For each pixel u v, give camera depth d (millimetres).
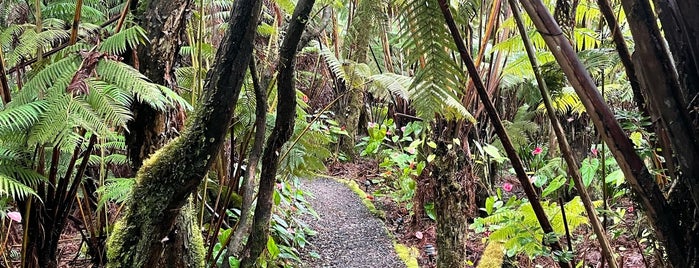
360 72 2879
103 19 2152
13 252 2307
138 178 1271
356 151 6344
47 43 1596
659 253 1136
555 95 1410
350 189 4918
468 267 2938
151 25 1580
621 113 1233
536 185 3674
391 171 5090
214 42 2482
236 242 1604
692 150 837
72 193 1755
